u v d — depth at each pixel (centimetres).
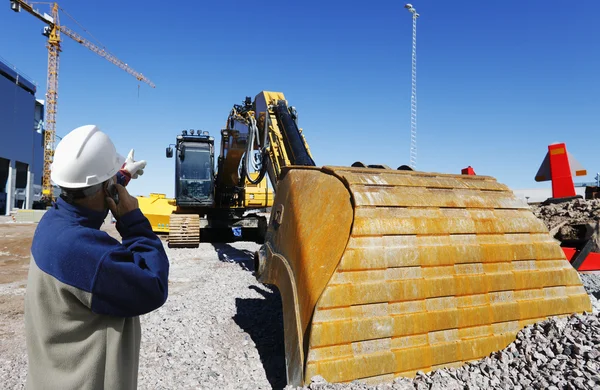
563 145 730
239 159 1308
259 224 1645
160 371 378
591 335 312
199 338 467
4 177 6228
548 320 347
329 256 317
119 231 172
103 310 149
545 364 298
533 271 363
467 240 345
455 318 320
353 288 293
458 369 309
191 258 1160
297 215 378
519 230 373
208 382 354
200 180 1451
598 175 872
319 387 264
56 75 6556
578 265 494
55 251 145
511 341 336
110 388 151
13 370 389
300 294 326
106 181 167
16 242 1572
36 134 7338
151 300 157
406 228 325
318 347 278
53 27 6444
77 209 157
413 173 387
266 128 812
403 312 304
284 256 383
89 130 165
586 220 548
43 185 6519
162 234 1823
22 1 5912
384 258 308
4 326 549
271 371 379
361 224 311
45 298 146
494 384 290
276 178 779
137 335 173
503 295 344
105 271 145
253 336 475
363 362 284
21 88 6400
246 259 1115
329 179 363
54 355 148
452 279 326
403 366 295
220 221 1600
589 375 266
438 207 351
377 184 346
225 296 674
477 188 389
